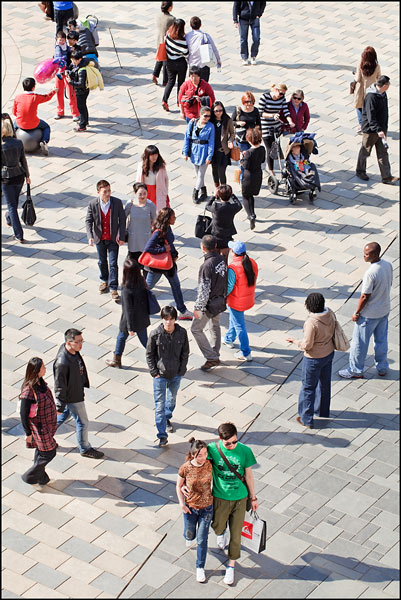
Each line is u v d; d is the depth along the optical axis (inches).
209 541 531.5
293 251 789.2
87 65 922.1
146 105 994.1
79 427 569.9
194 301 723.4
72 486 562.9
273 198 861.8
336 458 591.2
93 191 852.6
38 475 551.5
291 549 525.7
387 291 631.2
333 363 676.7
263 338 692.7
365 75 914.7
